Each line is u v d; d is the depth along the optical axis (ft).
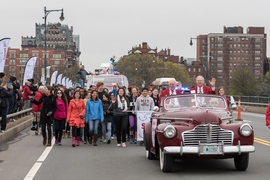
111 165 39.09
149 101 54.44
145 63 437.17
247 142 33.68
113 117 55.01
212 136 33.53
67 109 54.95
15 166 38.45
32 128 67.15
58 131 55.06
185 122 34.83
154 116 39.29
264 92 240.73
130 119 55.42
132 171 35.99
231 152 33.12
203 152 33.04
